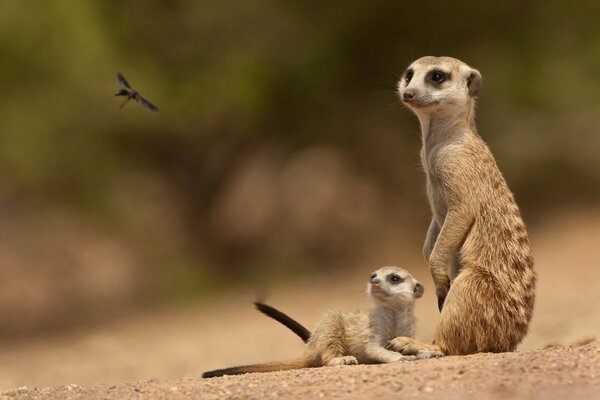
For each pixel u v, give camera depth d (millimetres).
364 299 15000
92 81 18141
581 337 8367
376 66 19438
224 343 12430
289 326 6672
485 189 6355
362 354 6254
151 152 19328
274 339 12242
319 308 14664
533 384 4754
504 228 6320
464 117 6570
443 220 6699
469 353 6219
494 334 6203
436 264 6375
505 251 6301
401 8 19031
